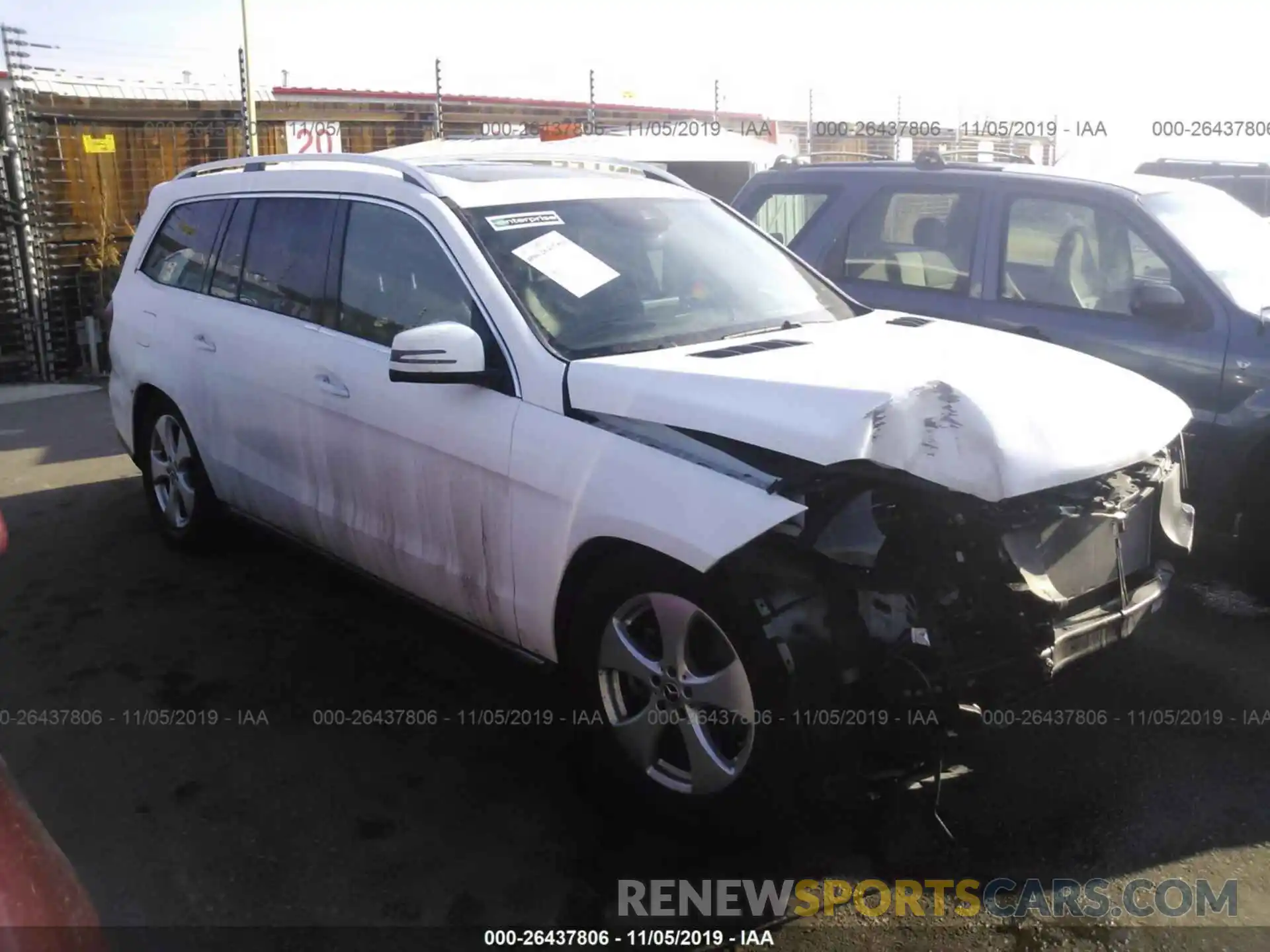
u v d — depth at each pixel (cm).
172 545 584
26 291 1154
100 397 1069
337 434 434
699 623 315
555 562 346
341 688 436
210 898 313
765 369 329
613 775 348
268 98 1337
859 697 292
